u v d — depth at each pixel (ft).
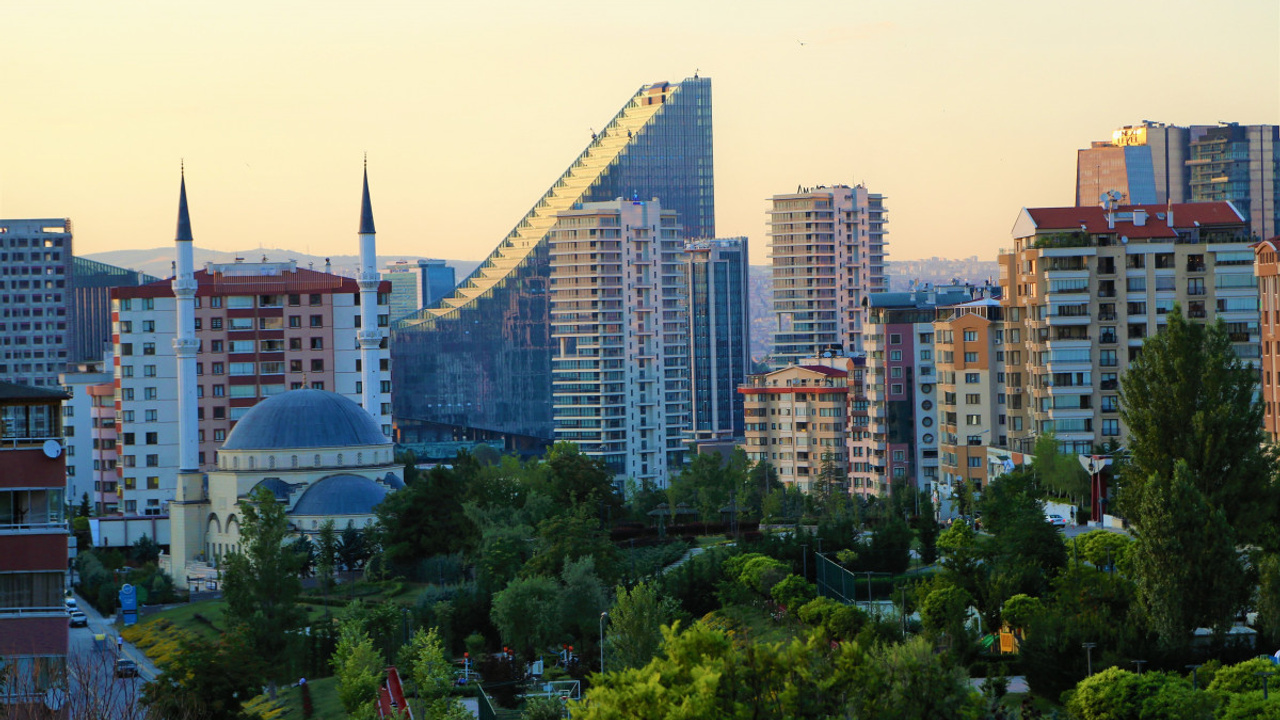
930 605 493.77
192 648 509.76
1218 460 537.65
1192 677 417.90
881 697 347.56
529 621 579.07
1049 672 449.06
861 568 644.69
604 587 604.90
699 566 620.49
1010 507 578.25
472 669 567.18
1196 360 545.03
